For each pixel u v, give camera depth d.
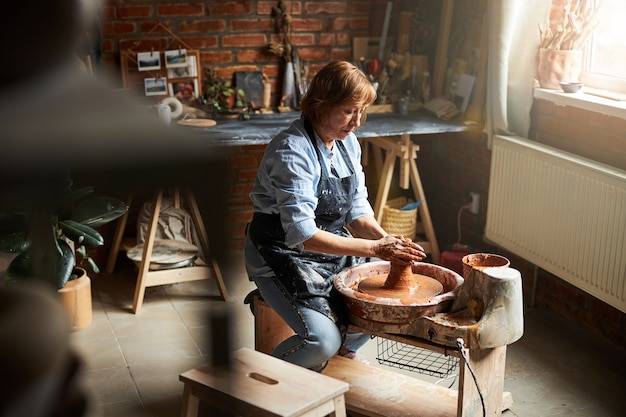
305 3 4.43
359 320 2.36
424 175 4.75
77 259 4.18
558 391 2.97
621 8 3.46
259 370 2.09
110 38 4.13
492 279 2.18
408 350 3.23
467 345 2.17
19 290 0.19
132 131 0.17
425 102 4.39
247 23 4.34
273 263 2.46
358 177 2.64
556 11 3.70
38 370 0.18
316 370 2.48
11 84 0.16
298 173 2.36
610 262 3.11
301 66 4.49
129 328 3.42
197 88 4.29
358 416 2.56
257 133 3.85
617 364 3.19
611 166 3.19
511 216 3.71
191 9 4.22
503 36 3.62
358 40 4.56
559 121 3.57
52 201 0.17
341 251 2.33
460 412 2.24
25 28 0.16
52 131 0.16
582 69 3.69
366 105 2.38
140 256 3.85
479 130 4.04
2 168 0.16
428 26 4.39
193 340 3.26
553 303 3.69
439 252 4.52
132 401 1.66
